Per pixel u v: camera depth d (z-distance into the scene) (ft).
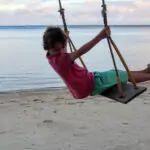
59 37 15.66
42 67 96.37
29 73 82.74
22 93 51.19
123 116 33.65
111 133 27.86
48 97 46.16
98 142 25.62
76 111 36.01
